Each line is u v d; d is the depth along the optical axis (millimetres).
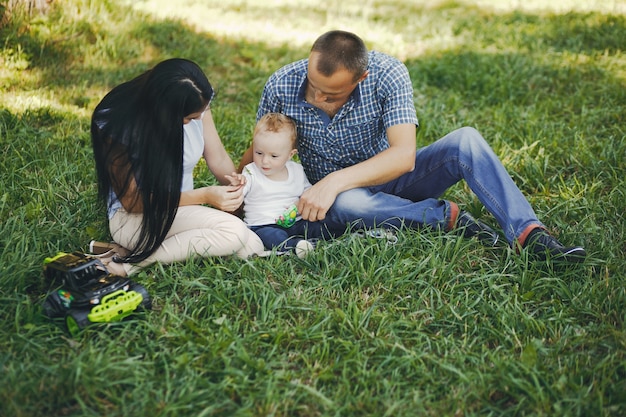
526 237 3373
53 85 5348
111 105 3086
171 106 2947
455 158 3510
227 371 2646
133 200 3193
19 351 2732
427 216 3584
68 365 2611
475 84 5996
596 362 2809
